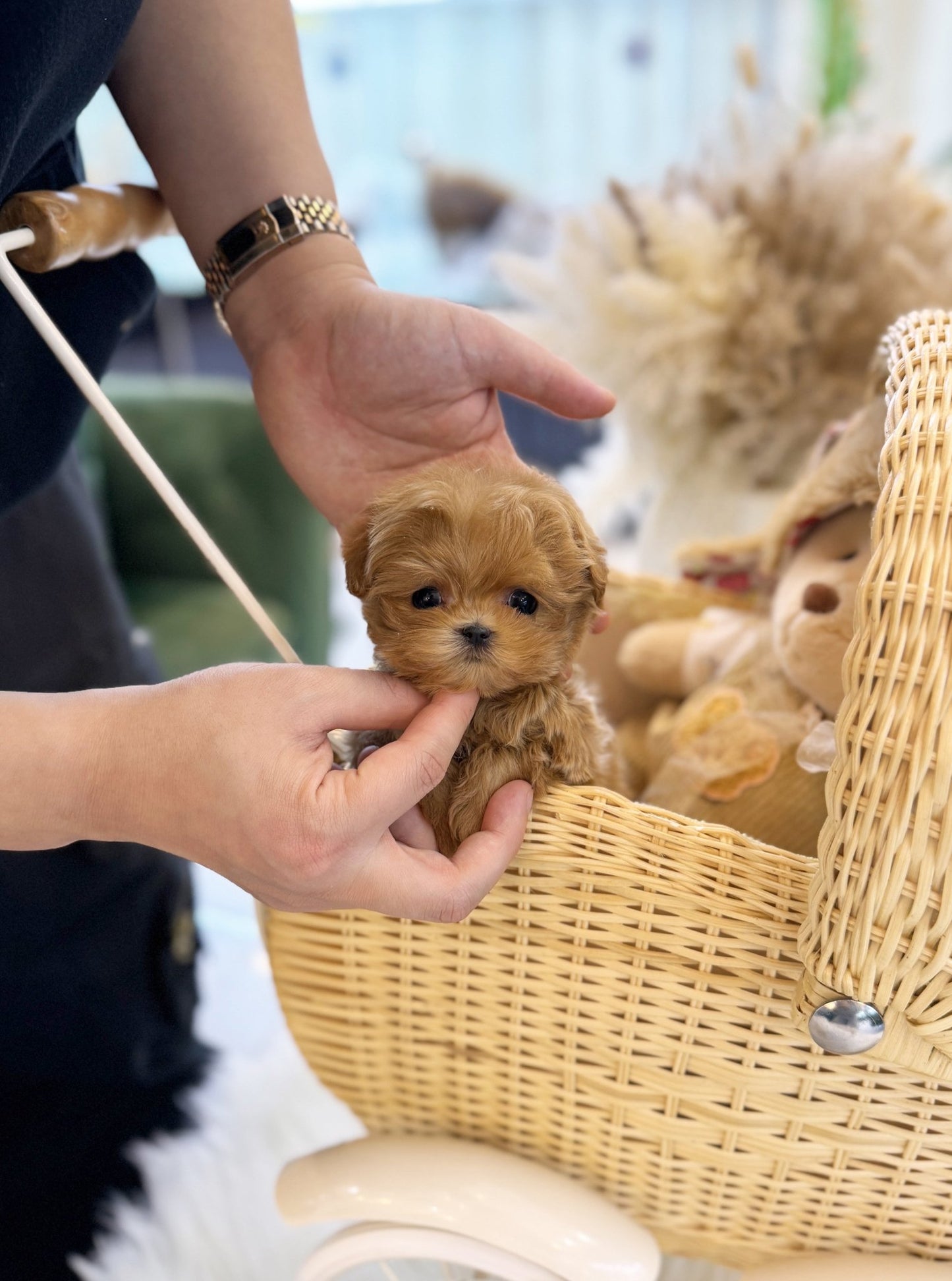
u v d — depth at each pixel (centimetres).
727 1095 31
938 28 118
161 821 28
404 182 143
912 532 24
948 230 57
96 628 53
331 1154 36
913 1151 30
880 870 24
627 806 31
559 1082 34
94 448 83
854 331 56
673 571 64
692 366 58
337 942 34
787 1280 32
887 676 24
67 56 30
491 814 30
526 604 30
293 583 85
